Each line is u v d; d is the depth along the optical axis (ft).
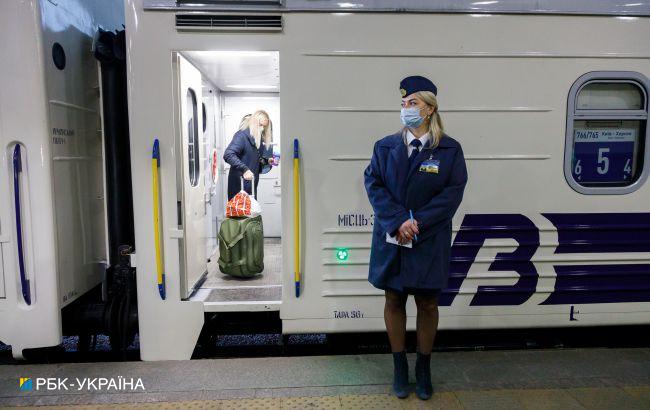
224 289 11.50
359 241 10.38
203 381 9.43
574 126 10.64
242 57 10.93
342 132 10.15
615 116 10.55
